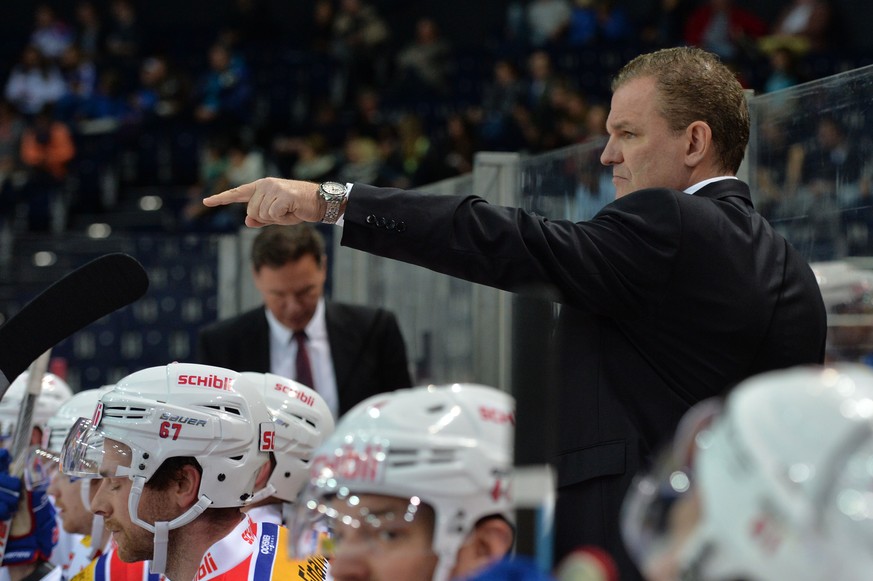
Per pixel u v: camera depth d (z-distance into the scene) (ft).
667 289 16.71
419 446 11.31
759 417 7.47
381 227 17.35
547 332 10.93
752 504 7.28
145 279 18.33
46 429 23.20
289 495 21.04
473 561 11.44
